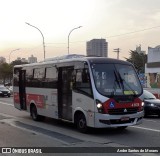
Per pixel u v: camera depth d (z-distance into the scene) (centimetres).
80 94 1358
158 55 6612
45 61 1703
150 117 1972
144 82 6444
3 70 9156
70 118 1436
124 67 1369
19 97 1981
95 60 1341
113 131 1402
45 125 1609
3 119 1848
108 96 1271
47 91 1638
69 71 1452
